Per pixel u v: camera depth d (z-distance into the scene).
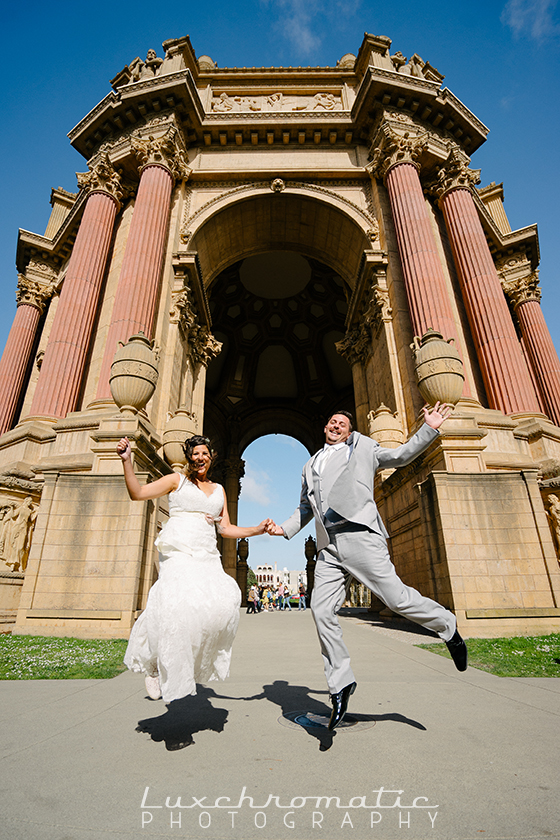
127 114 16.14
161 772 1.93
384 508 12.80
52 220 23.36
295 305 35.94
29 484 10.86
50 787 1.78
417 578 9.86
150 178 14.25
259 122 17.09
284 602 34.56
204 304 16.98
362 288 16.16
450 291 14.27
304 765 2.00
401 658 5.23
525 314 18.92
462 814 1.53
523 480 7.91
